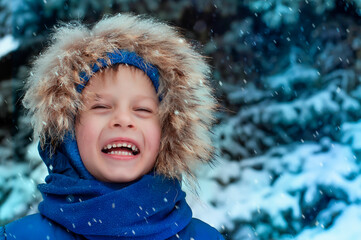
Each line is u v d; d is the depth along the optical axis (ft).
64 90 5.16
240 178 14.92
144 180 5.13
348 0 15.99
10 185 14.93
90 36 5.55
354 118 15.74
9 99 16.14
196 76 5.65
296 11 16.03
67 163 5.26
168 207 5.32
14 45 15.93
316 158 14.76
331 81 16.11
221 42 16.87
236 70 16.99
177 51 5.63
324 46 16.49
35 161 14.66
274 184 14.49
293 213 13.88
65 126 5.09
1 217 14.33
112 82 5.10
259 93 16.53
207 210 13.96
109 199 4.92
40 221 5.10
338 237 12.98
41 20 16.10
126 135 5.01
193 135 5.58
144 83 5.24
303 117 15.75
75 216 4.89
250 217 13.85
